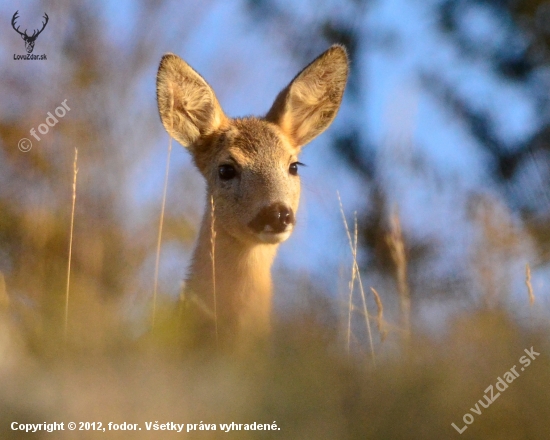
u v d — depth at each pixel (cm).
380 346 934
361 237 1702
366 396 629
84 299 1062
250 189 1243
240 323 1134
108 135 1681
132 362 801
